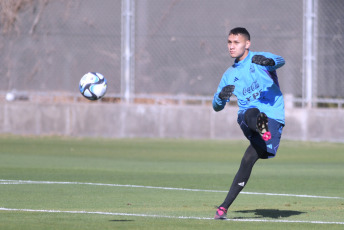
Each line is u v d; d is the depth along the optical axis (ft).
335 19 214.48
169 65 224.12
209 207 93.86
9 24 233.35
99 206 93.40
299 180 130.62
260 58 80.79
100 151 185.47
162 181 126.11
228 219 82.64
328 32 215.31
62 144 201.67
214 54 222.07
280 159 173.27
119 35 226.79
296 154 183.73
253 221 81.05
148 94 224.94
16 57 233.76
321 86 215.31
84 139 215.92
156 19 224.53
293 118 211.41
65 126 223.30
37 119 224.33
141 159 168.45
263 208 94.12
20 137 219.00
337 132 207.72
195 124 217.36
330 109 208.13
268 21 219.82
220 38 222.07
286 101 215.92
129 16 222.89
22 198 100.63
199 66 223.10
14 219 80.23
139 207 92.99
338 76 213.87
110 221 79.41
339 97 214.48
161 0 224.53
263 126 76.59
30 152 181.27
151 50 224.74
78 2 229.25
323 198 105.60
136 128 220.23
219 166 154.51
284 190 115.96
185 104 229.25
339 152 188.03
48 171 140.26
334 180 130.72
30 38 232.53
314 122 209.56
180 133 218.38
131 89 223.30
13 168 144.97
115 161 163.22
